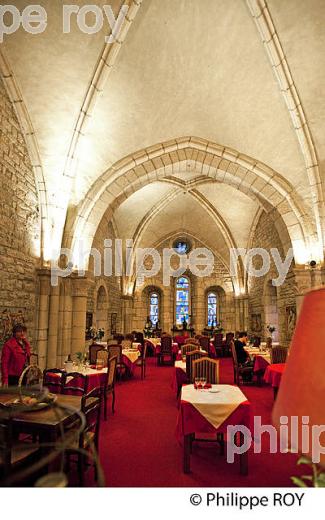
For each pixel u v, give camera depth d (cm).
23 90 620
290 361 100
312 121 684
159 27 584
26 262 646
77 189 770
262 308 1191
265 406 611
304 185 761
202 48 621
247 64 641
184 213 1501
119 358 833
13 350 462
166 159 815
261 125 730
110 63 612
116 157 771
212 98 710
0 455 261
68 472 327
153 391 733
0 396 357
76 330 763
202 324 1655
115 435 457
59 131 678
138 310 1606
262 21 557
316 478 140
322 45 584
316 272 753
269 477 338
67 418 293
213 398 377
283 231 846
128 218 1334
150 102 702
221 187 1210
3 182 573
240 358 824
